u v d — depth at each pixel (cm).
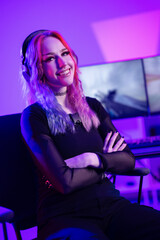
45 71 151
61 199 131
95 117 157
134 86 262
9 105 302
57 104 148
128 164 150
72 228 119
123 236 124
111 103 261
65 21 301
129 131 309
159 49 302
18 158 157
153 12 301
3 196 151
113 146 161
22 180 156
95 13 301
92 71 261
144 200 300
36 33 156
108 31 302
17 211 153
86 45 302
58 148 141
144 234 122
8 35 301
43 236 125
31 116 142
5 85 302
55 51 150
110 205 133
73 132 145
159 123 301
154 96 263
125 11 301
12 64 302
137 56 303
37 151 135
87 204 130
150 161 299
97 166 137
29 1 300
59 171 130
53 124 142
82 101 156
